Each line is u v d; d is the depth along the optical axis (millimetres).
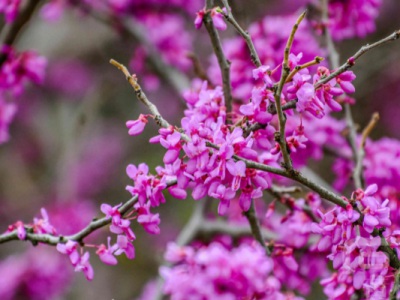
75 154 8297
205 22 3258
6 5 4863
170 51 6312
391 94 8078
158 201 2719
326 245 2656
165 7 6629
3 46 4840
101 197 9000
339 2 4293
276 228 4266
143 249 8180
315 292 5875
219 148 2486
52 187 8266
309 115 4055
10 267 6676
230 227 4637
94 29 8883
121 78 8281
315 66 4051
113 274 8125
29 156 9141
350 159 4285
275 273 3258
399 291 2584
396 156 4141
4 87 4906
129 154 9133
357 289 2869
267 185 2596
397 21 8453
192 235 4832
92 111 8070
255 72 2566
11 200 8773
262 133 2734
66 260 6809
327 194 2605
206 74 4684
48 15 6320
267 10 7504
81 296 7879
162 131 2584
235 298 2387
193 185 2930
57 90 9180
